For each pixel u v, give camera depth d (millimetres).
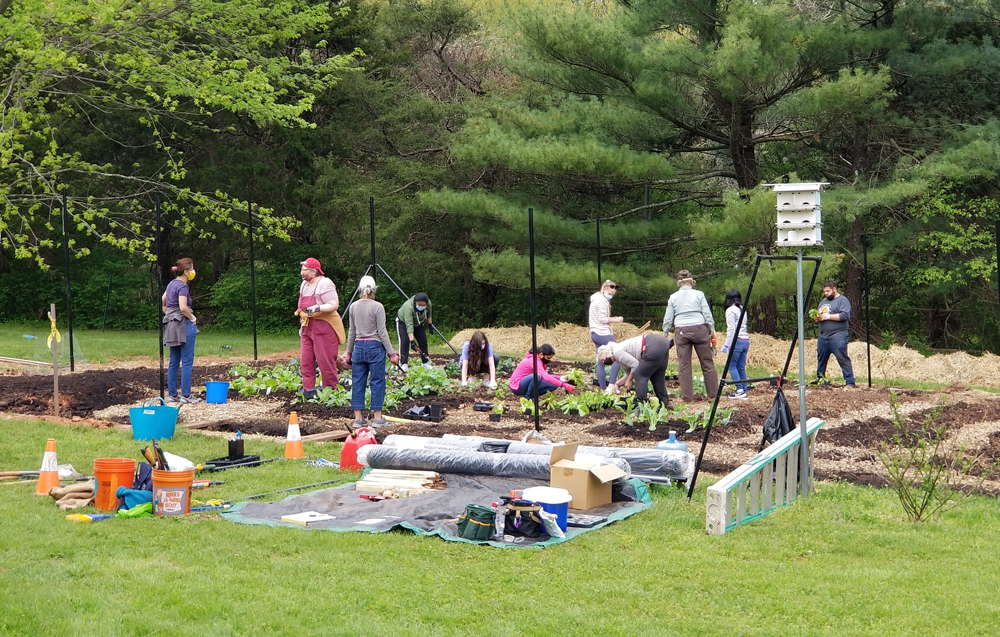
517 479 8008
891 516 7262
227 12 20797
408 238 27453
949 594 5445
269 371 14500
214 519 6820
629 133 21969
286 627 4805
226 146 27609
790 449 7617
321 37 27344
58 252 28719
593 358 19922
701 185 25109
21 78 20062
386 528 6629
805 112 19531
